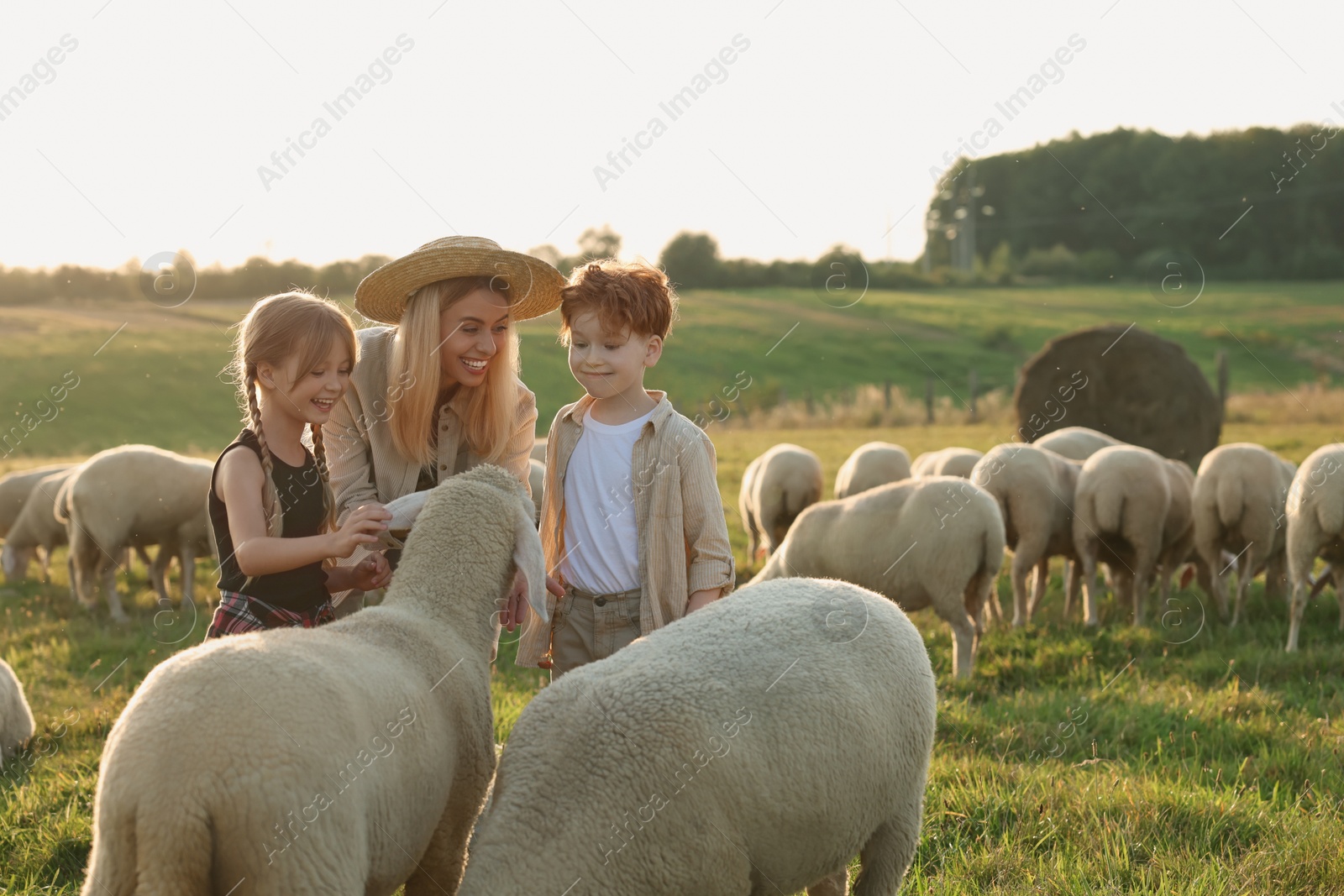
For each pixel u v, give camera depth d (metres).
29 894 3.72
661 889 2.42
